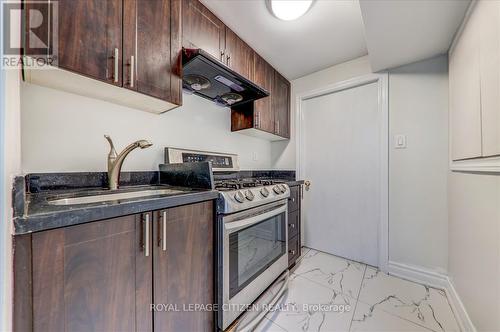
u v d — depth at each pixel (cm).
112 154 108
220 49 147
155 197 80
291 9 138
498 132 83
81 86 92
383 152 183
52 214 53
